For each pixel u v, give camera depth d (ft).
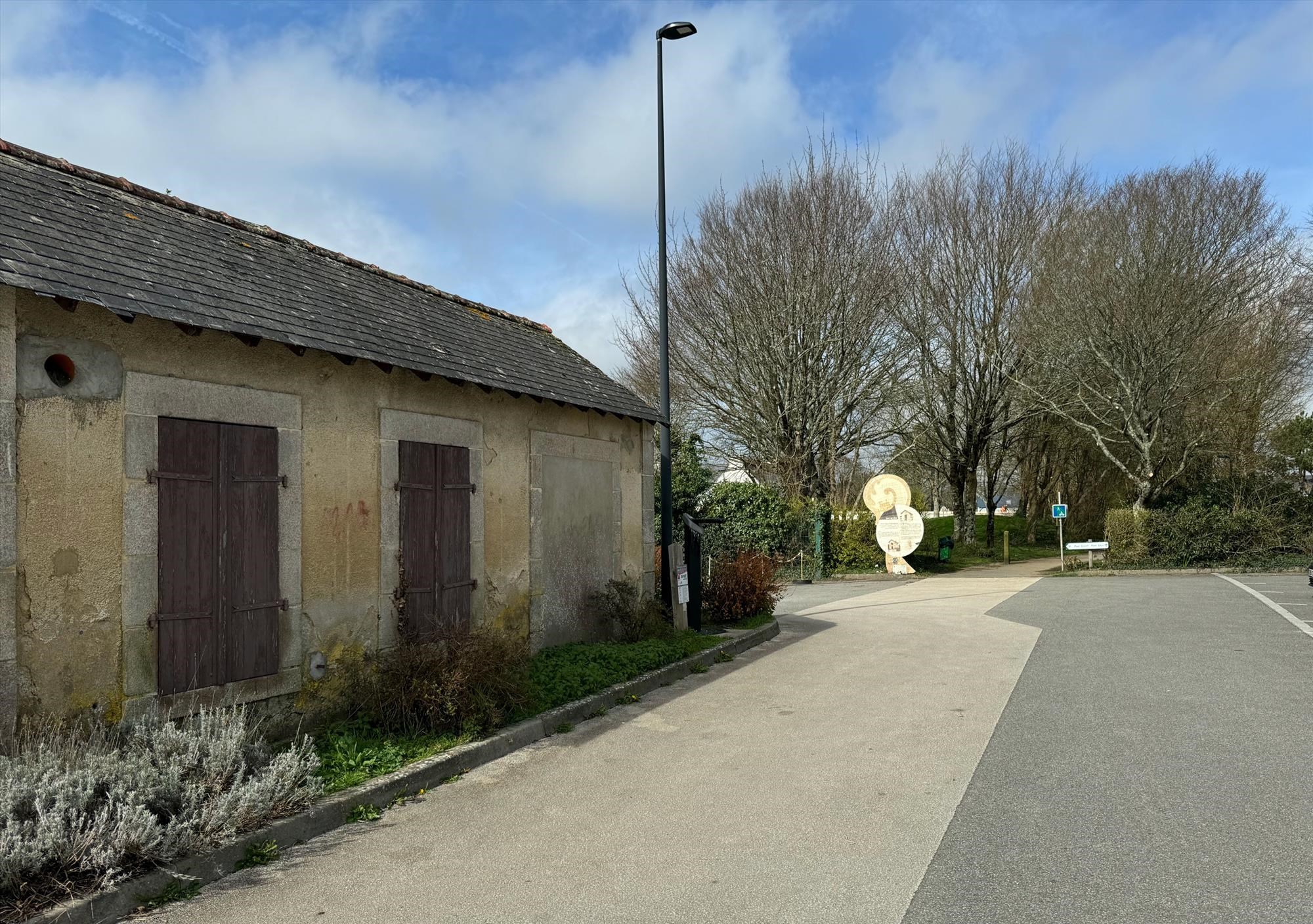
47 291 14.62
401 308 26.16
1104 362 71.92
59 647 15.56
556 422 30.53
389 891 13.06
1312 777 17.49
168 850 13.16
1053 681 27.40
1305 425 77.05
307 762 16.38
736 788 17.67
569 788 17.89
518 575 28.25
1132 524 71.92
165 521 17.42
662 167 38.91
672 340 84.17
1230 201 69.92
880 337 80.74
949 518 132.98
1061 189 84.48
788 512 73.15
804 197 76.89
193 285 18.42
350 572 21.58
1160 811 15.71
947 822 15.42
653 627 33.24
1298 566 69.05
